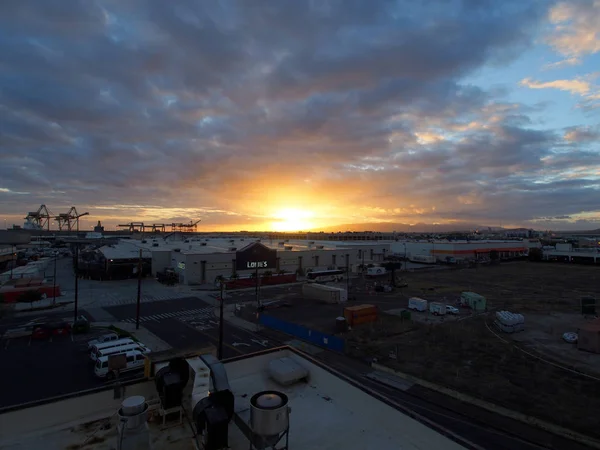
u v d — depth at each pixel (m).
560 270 87.06
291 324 33.81
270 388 10.19
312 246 95.19
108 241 146.25
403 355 27.86
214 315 41.34
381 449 7.35
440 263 104.44
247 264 69.00
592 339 28.59
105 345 26.33
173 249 75.00
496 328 35.75
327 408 9.05
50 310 43.12
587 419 18.19
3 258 81.44
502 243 121.75
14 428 7.55
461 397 20.80
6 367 24.94
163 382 8.09
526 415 18.38
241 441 7.41
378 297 52.78
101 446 7.25
